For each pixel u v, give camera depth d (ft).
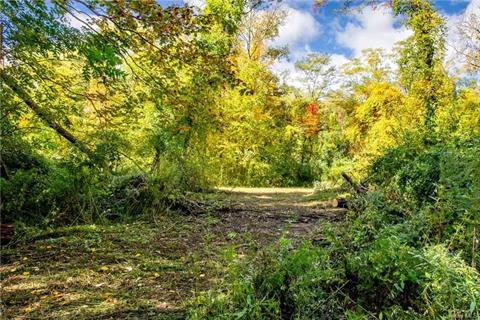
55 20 13.70
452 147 19.89
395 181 19.65
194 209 24.39
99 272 12.25
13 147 18.48
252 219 22.85
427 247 9.20
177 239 17.19
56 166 20.65
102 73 14.74
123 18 13.53
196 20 14.48
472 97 44.98
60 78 16.33
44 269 12.49
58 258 13.71
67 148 20.79
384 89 55.21
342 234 11.66
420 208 14.01
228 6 27.68
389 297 7.77
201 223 20.79
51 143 19.03
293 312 7.72
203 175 34.65
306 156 78.89
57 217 18.60
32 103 16.48
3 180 16.99
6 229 16.15
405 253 8.13
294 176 72.84
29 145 18.56
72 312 9.16
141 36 14.44
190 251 15.08
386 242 8.58
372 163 29.91
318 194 38.42
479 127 32.50
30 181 18.33
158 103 16.93
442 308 7.09
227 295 8.36
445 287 7.19
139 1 13.14
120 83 16.16
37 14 13.50
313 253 8.44
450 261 8.03
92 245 15.55
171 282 11.35
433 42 44.75
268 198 36.60
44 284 11.10
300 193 44.24
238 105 58.85
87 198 19.80
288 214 24.52
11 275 11.86
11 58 15.20
